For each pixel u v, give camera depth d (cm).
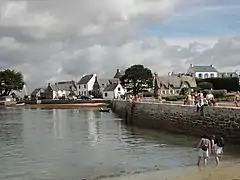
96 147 3853
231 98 7344
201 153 2770
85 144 4091
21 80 19175
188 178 2338
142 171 2633
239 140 3638
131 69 15025
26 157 3334
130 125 6519
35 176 2622
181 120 4950
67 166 2912
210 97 5275
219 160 2886
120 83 16225
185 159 3047
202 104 4556
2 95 18850
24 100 17638
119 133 5147
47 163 3052
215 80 12131
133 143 4094
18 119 8206
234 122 3734
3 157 3350
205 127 4316
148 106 6316
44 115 9556
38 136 4922
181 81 14775
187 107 4797
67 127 6169
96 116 8900
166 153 3378
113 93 16900
